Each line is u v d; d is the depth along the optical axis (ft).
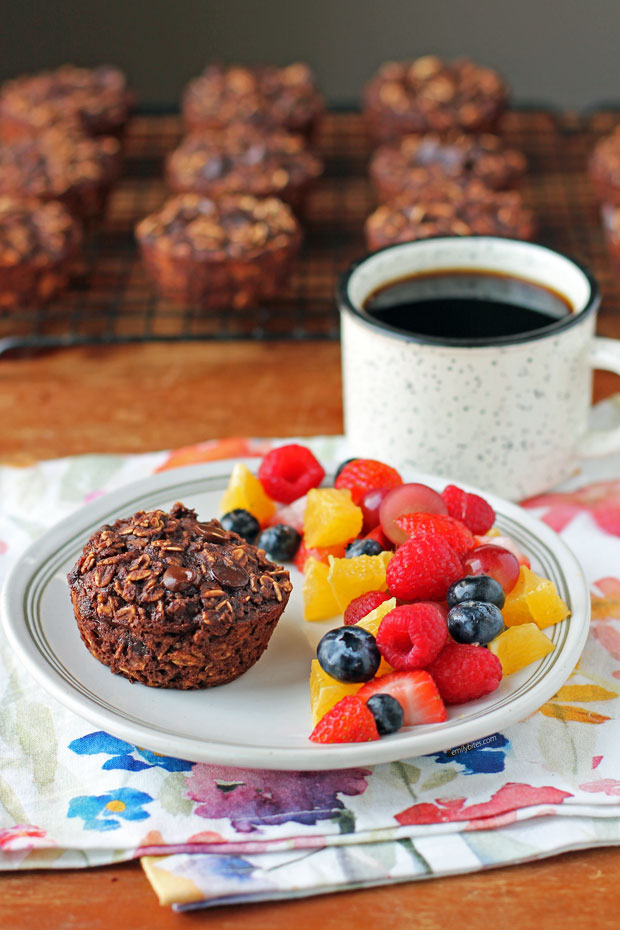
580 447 2.64
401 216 3.24
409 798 2.21
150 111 4.11
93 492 2.68
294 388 3.00
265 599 2.28
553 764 2.24
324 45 4.86
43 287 3.15
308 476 2.53
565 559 2.39
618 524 2.60
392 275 2.71
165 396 2.97
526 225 3.24
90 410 2.94
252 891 2.13
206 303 3.18
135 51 4.88
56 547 2.42
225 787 2.22
